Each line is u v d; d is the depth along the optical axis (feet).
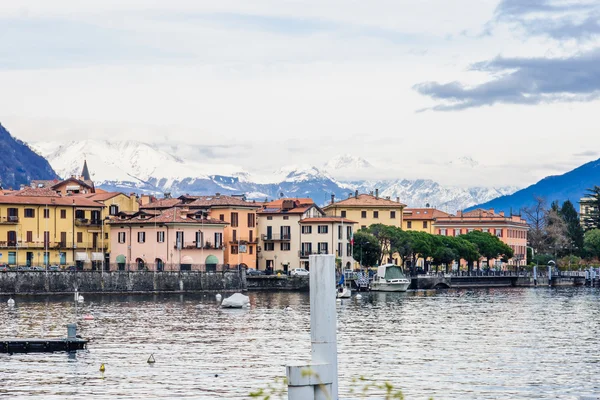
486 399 351.25
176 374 395.14
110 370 402.72
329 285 140.56
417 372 403.13
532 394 360.48
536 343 500.74
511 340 513.04
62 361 423.64
